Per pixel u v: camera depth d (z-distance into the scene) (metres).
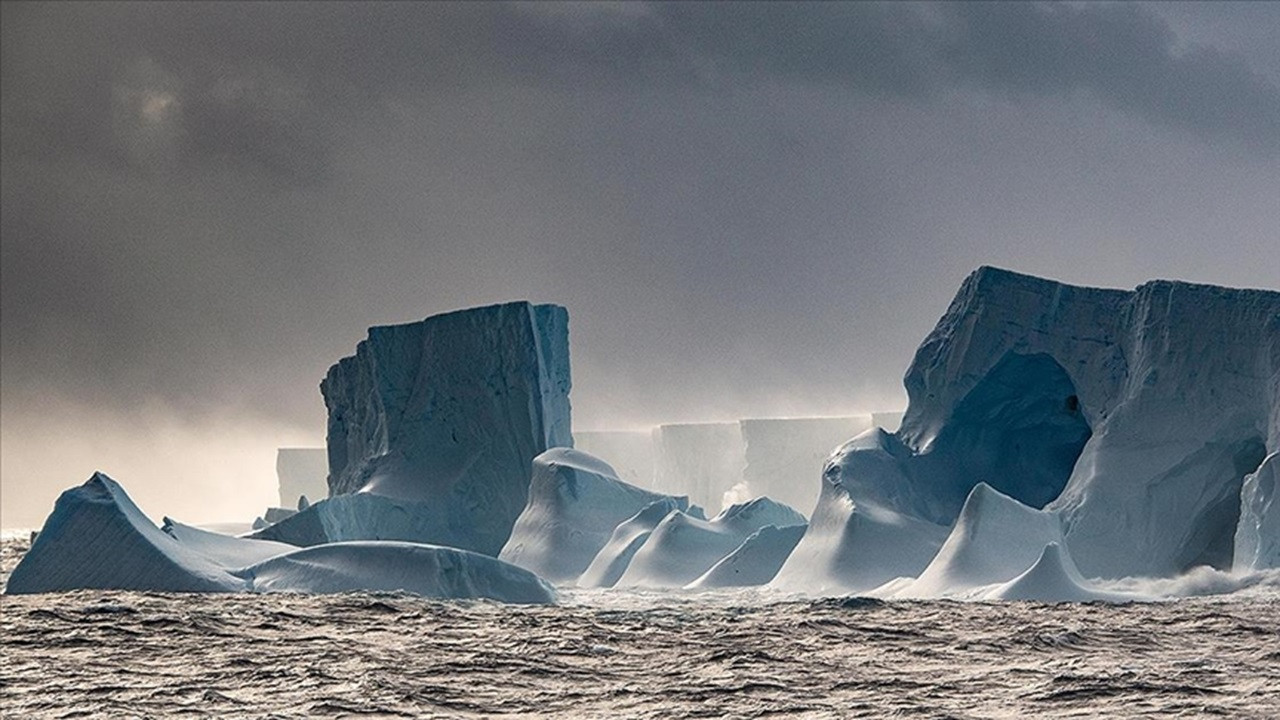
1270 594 165.38
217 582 181.00
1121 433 193.25
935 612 153.50
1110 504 188.12
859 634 136.25
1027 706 92.62
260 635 139.75
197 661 121.88
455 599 179.38
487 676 111.31
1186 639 129.88
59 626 143.88
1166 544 185.12
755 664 116.94
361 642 133.88
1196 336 193.38
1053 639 129.62
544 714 93.81
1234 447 187.50
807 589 188.25
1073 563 178.75
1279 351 186.62
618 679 109.50
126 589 181.25
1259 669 105.75
